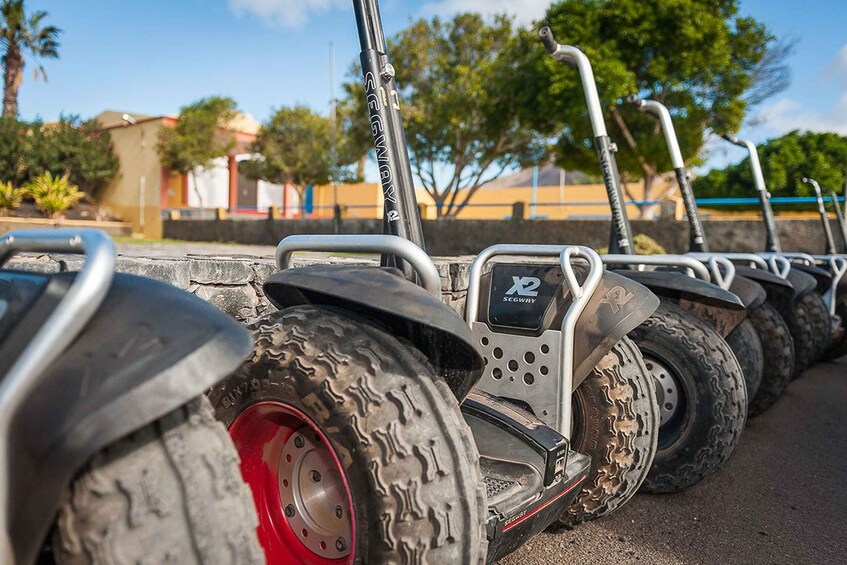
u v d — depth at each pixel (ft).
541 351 7.91
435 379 5.16
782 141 63.52
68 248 3.68
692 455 9.73
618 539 8.84
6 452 3.15
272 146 83.51
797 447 13.23
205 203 95.09
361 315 5.46
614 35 44.04
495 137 57.31
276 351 5.14
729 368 9.69
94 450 3.02
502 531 5.85
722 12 43.62
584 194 94.27
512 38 55.31
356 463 4.73
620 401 8.22
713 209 53.93
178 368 3.27
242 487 3.74
